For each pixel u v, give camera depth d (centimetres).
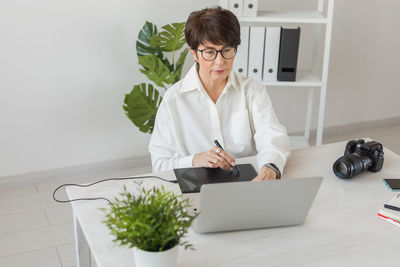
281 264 134
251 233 148
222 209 140
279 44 300
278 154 184
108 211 156
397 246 143
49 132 318
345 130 402
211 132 208
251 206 142
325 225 152
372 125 411
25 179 320
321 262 135
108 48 313
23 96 304
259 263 134
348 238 146
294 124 382
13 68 296
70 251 253
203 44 181
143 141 345
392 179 179
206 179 174
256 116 206
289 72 307
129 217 115
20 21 288
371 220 156
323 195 169
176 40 298
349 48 374
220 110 207
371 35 376
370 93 398
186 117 204
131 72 325
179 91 202
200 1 324
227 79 202
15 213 287
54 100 312
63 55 304
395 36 383
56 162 326
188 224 119
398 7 373
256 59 304
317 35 332
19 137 312
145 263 119
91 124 327
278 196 141
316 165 190
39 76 303
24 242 260
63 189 315
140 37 304
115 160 341
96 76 317
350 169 176
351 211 160
